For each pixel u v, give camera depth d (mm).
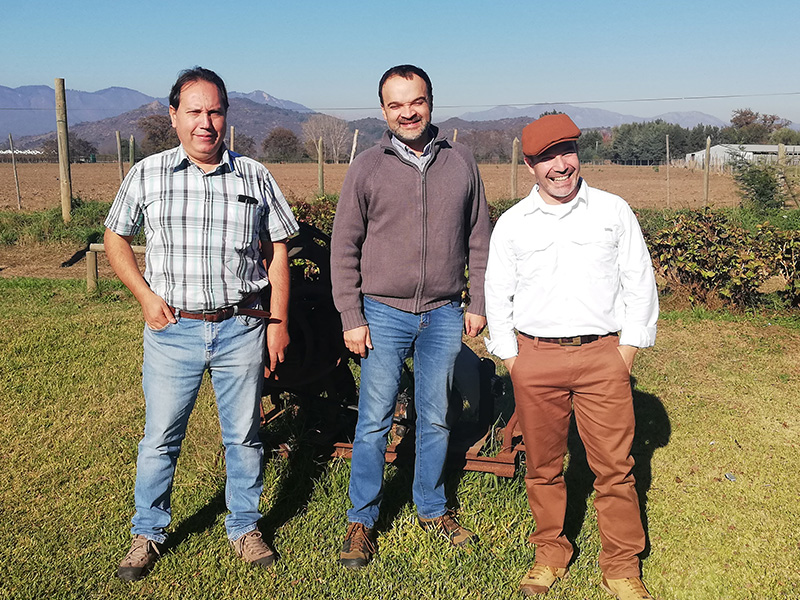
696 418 4977
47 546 3398
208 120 2941
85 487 3980
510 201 14852
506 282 3021
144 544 3207
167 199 3000
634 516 3033
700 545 3477
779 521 3670
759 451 4465
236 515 3316
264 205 3176
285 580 3178
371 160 3094
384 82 2984
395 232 3105
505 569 3252
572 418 4949
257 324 3191
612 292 2895
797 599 3074
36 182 36219
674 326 7375
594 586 3137
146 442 3207
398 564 3279
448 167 3111
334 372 4121
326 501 3781
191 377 3141
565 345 2893
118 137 19734
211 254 3027
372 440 3307
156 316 3031
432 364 3275
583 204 2848
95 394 5418
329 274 3820
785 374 5863
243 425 3246
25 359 6195
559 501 3150
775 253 7895
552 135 2705
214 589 3117
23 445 4520
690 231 8164
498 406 5113
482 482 3855
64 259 11891
